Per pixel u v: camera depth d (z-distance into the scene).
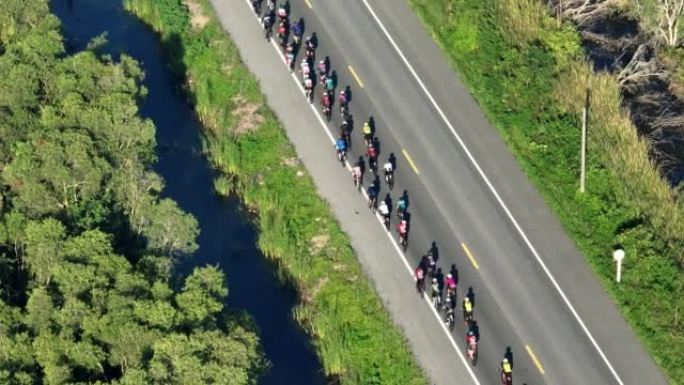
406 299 70.38
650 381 66.75
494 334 68.75
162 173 79.44
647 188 73.75
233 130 80.12
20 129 73.81
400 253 72.44
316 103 80.56
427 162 76.88
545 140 77.06
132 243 70.56
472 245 72.75
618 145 75.62
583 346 68.25
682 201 73.25
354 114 79.50
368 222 74.12
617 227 72.69
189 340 61.75
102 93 75.12
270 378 69.12
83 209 70.31
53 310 63.53
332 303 70.62
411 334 68.88
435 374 67.19
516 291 70.62
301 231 74.25
